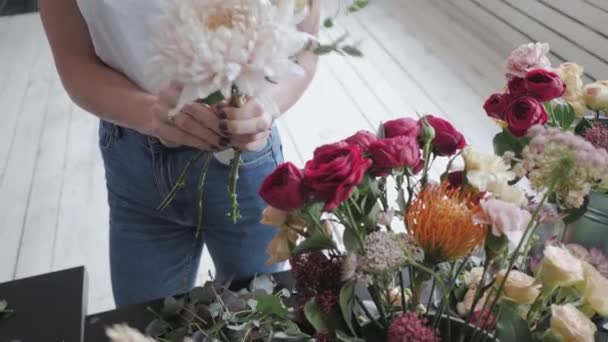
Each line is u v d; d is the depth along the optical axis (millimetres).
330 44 597
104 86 976
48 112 3264
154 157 1100
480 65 3166
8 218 2502
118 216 1242
